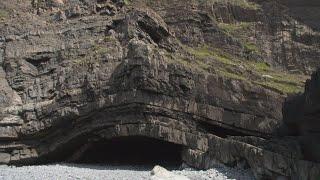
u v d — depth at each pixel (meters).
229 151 31.05
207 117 38.16
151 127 37.47
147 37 44.53
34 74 48.19
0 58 49.78
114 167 38.38
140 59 38.03
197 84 38.62
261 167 27.89
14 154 43.09
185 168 35.47
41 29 50.88
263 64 52.16
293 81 45.81
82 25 49.28
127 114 38.44
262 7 58.47
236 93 39.09
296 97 29.45
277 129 31.38
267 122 38.62
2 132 43.31
